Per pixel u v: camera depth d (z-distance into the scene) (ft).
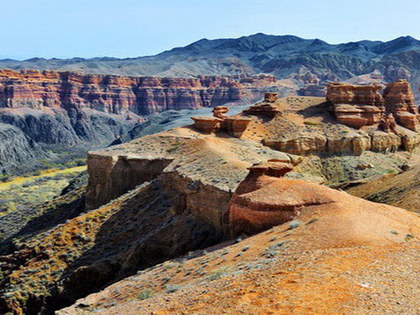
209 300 52.49
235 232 106.42
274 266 63.62
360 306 42.70
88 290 128.06
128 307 66.03
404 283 48.91
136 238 146.92
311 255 64.95
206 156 184.85
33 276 139.13
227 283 59.72
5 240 225.97
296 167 262.67
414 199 125.49
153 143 237.86
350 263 57.72
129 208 169.37
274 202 97.60
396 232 75.56
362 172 269.03
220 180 140.46
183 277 85.35
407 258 58.85
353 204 92.38
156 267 106.73
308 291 47.52
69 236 157.17
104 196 212.43
